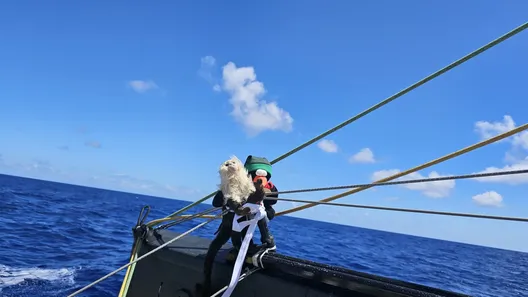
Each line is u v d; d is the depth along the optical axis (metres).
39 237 16.58
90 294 9.31
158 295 4.98
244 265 4.34
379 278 3.52
